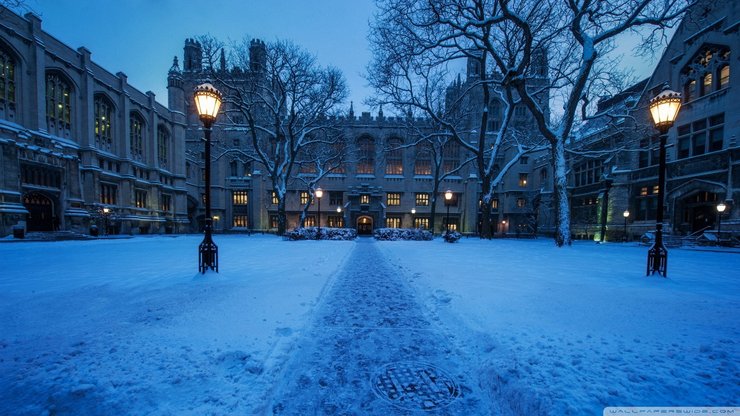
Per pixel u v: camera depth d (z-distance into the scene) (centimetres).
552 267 954
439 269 909
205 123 800
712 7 2277
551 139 1952
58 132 2994
